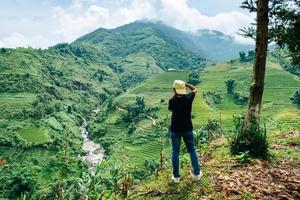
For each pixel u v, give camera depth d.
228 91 147.12
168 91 177.50
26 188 58.22
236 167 8.25
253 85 9.45
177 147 7.23
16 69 182.50
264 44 9.34
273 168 8.28
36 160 91.69
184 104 7.02
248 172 7.86
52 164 74.69
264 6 9.27
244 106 133.62
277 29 11.70
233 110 127.38
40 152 97.94
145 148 100.00
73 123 139.38
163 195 7.02
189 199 6.67
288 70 181.88
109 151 103.69
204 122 104.62
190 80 175.50
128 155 95.50
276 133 13.41
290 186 7.21
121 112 143.75
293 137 11.96
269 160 8.83
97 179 7.80
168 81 195.50
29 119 123.62
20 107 138.12
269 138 12.23
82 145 115.06
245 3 9.75
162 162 9.16
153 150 97.62
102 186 7.75
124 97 169.00
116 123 131.88
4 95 152.12
